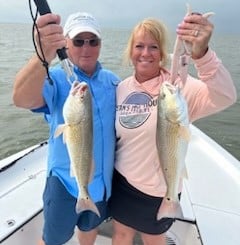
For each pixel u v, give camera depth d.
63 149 2.43
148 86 2.44
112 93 2.54
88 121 2.11
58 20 1.91
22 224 2.96
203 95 2.25
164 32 2.40
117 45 28.42
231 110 10.34
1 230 2.88
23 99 2.16
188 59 2.01
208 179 3.73
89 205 2.19
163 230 2.55
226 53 32.72
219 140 8.03
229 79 2.11
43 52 1.93
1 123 8.41
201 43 1.94
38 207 3.17
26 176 3.70
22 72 2.08
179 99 2.01
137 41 2.42
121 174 2.51
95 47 2.46
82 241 2.88
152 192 2.41
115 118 2.50
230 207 3.28
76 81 2.16
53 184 2.47
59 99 2.37
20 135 7.77
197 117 2.33
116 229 2.71
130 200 2.50
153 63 2.42
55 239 2.59
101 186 2.47
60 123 2.38
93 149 2.24
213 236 2.90
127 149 2.46
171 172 2.09
